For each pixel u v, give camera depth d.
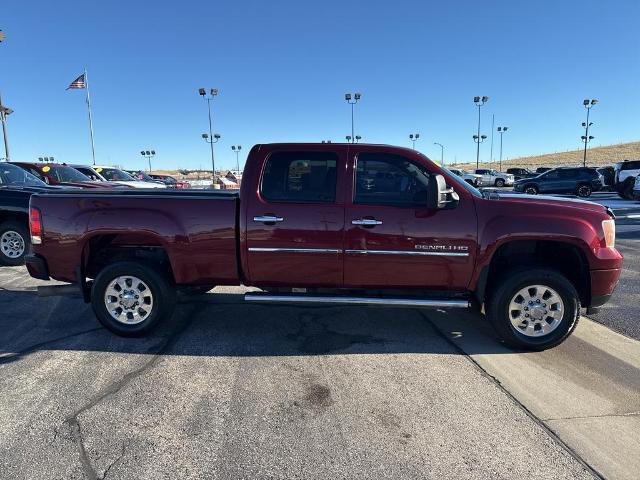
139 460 2.78
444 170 4.41
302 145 4.43
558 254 4.68
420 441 2.98
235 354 4.35
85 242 4.62
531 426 3.15
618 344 4.59
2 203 8.02
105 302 4.68
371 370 4.01
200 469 2.71
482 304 4.60
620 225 13.02
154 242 4.81
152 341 4.66
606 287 4.32
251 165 4.46
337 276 4.46
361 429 3.11
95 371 3.97
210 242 4.50
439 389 3.67
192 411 3.33
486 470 2.70
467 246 4.28
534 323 4.36
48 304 5.89
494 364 4.14
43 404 3.42
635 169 21.84
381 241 4.33
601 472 2.69
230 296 6.02
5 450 2.87
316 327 5.10
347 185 4.37
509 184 39.97
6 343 4.60
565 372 3.97
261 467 2.73
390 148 4.41
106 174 17.45
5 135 23.47
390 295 4.55
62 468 2.71
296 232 4.39
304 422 3.20
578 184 26.66
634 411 3.34
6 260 8.15
